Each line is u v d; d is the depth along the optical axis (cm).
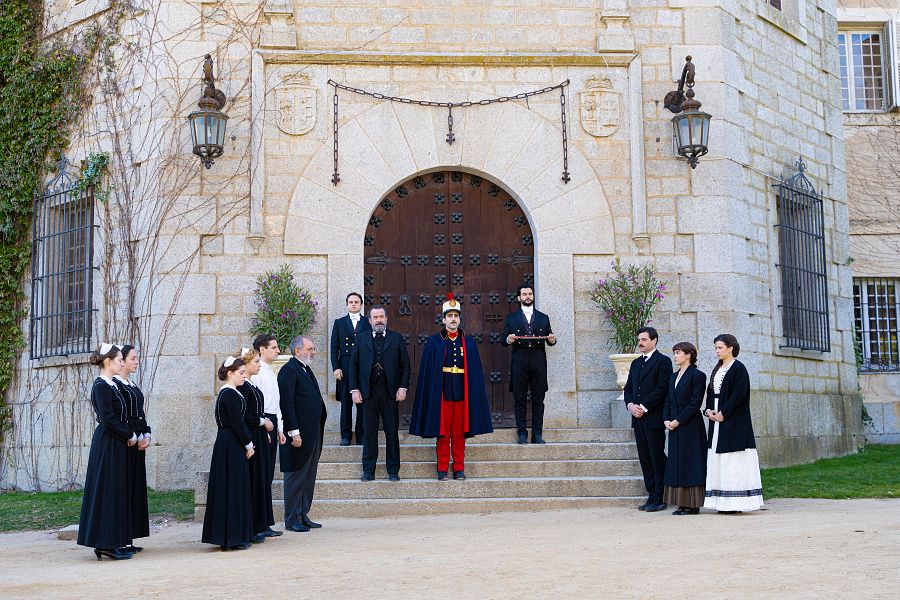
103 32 1244
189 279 1135
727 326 1178
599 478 991
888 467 1191
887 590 489
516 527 812
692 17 1226
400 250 1200
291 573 602
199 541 812
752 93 1281
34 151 1292
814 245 1359
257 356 803
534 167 1193
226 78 1169
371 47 1191
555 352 1163
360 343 985
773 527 749
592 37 1212
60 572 652
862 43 1712
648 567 575
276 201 1162
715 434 891
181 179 1150
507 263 1206
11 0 1321
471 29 1205
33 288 1280
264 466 786
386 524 873
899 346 1652
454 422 981
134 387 752
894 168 1659
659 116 1205
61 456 1226
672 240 1188
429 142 1191
